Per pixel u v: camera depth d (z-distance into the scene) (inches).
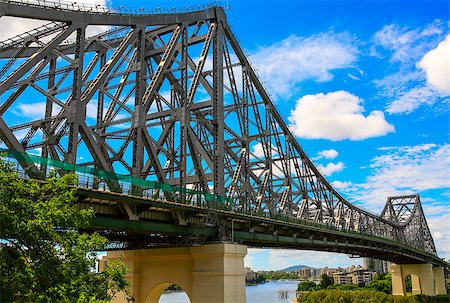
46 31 1526.8
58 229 1111.6
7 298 863.7
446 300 5113.2
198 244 1649.9
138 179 1403.8
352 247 3619.6
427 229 7160.4
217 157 2018.9
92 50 1930.4
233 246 1642.5
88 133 1453.0
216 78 2175.2
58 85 1689.2
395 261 5610.2
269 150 2719.0
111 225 1341.0
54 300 904.9
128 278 1818.4
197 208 1595.7
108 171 1368.1
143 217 1519.4
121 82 1863.9
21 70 1315.2
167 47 1979.6
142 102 1736.0
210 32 2249.0
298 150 3257.9
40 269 918.4
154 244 1872.5
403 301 5108.3
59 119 1488.7
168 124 1932.8
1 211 864.9
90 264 1004.6
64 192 1041.5
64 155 1524.4
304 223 2615.7
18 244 933.8
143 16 1855.3
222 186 1987.0
